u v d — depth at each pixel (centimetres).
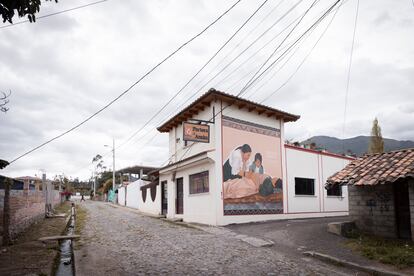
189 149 2125
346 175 1263
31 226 1709
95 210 3153
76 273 808
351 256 979
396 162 1217
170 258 975
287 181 2134
